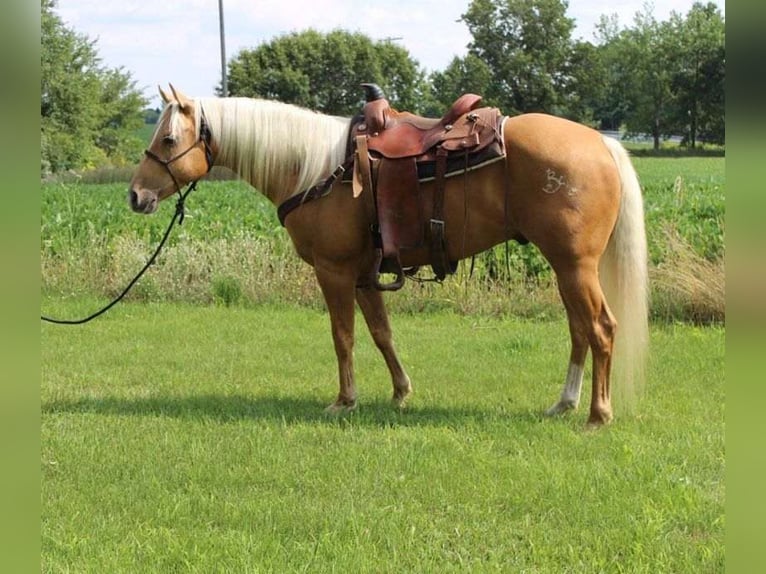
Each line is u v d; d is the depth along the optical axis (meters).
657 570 3.83
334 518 4.46
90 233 14.19
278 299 11.88
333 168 6.02
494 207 5.66
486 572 3.88
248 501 4.73
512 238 5.89
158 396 7.14
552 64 69.56
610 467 5.10
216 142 6.29
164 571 3.97
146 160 6.27
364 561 3.97
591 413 5.85
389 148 5.77
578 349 6.21
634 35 73.69
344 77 65.25
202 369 8.19
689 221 12.74
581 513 4.47
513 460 5.24
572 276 5.57
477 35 70.06
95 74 54.81
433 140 5.69
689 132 72.44
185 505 4.71
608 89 73.94
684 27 72.00
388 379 7.66
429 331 9.92
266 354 8.82
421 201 5.75
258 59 64.06
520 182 5.57
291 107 6.26
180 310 11.43
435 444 5.58
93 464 5.36
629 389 5.91
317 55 64.31
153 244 14.23
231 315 11.06
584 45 69.50
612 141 5.79
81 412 6.60
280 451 5.51
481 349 8.88
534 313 10.85
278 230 14.15
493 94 69.00
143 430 6.08
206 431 6.01
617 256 5.76
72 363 8.45
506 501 4.69
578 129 5.69
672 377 7.35
